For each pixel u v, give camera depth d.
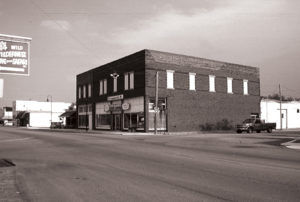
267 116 58.22
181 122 44.34
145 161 13.27
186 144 21.69
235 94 51.28
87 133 41.62
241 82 52.44
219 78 49.38
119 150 17.75
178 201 6.97
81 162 13.23
